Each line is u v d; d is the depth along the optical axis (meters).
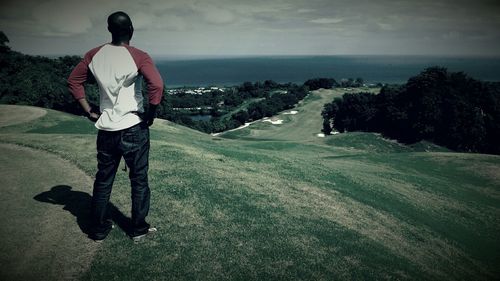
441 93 92.12
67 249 5.16
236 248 6.13
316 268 6.01
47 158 10.27
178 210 7.47
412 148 89.25
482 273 11.42
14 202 6.60
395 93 105.00
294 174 16.44
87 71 4.66
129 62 4.62
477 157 41.50
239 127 141.62
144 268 5.02
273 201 9.83
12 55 81.00
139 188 5.29
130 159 4.96
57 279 4.51
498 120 92.19
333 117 131.38
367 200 15.35
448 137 91.56
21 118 42.47
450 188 27.50
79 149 11.97
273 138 119.31
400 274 7.04
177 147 16.20
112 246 5.40
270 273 5.52
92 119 4.93
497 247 16.16
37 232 5.52
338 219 9.99
